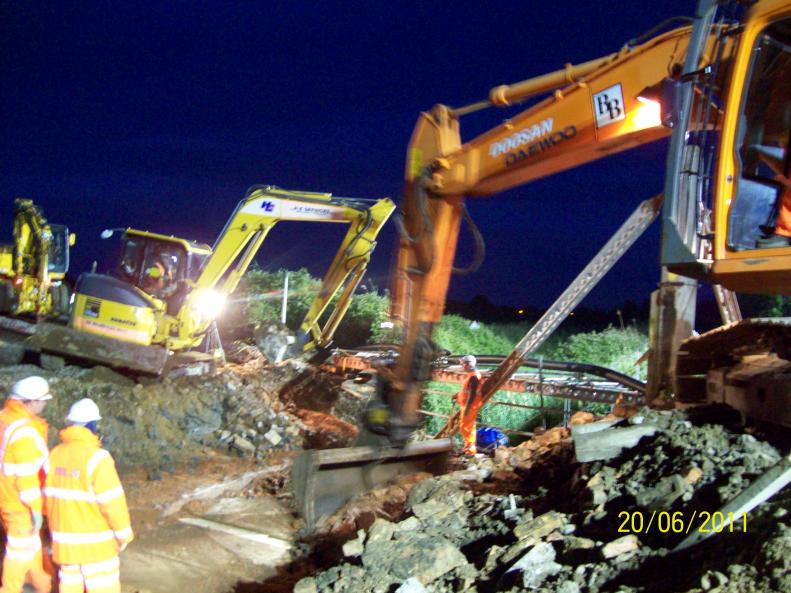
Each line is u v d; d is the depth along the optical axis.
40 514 5.73
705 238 5.16
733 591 4.12
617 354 19.06
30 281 15.72
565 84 6.25
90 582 5.36
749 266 4.93
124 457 12.01
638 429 6.41
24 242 15.73
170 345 14.48
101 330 13.95
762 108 5.14
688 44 5.45
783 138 5.20
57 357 13.83
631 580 4.81
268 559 8.00
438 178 6.73
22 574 5.74
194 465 12.11
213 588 7.25
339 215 15.10
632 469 6.03
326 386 15.77
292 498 10.10
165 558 8.02
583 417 10.28
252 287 25.52
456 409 12.80
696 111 5.29
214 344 16.58
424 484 7.81
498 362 15.08
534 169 6.34
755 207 5.14
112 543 5.46
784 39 5.05
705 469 5.54
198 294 14.51
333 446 13.06
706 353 7.84
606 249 9.80
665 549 4.96
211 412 13.45
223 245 14.63
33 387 5.79
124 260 14.86
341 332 24.86
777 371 6.33
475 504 7.01
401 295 6.72
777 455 5.67
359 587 5.72
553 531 5.79
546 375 16.17
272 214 14.66
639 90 5.71
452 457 9.95
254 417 13.60
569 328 27.12
